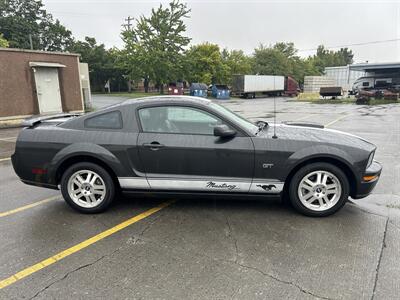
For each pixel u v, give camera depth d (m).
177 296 2.46
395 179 5.35
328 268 2.80
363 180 3.73
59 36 57.97
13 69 13.34
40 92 14.40
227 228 3.61
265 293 2.48
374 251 3.07
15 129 12.34
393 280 2.62
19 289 2.57
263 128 4.25
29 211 4.14
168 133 3.88
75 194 4.05
